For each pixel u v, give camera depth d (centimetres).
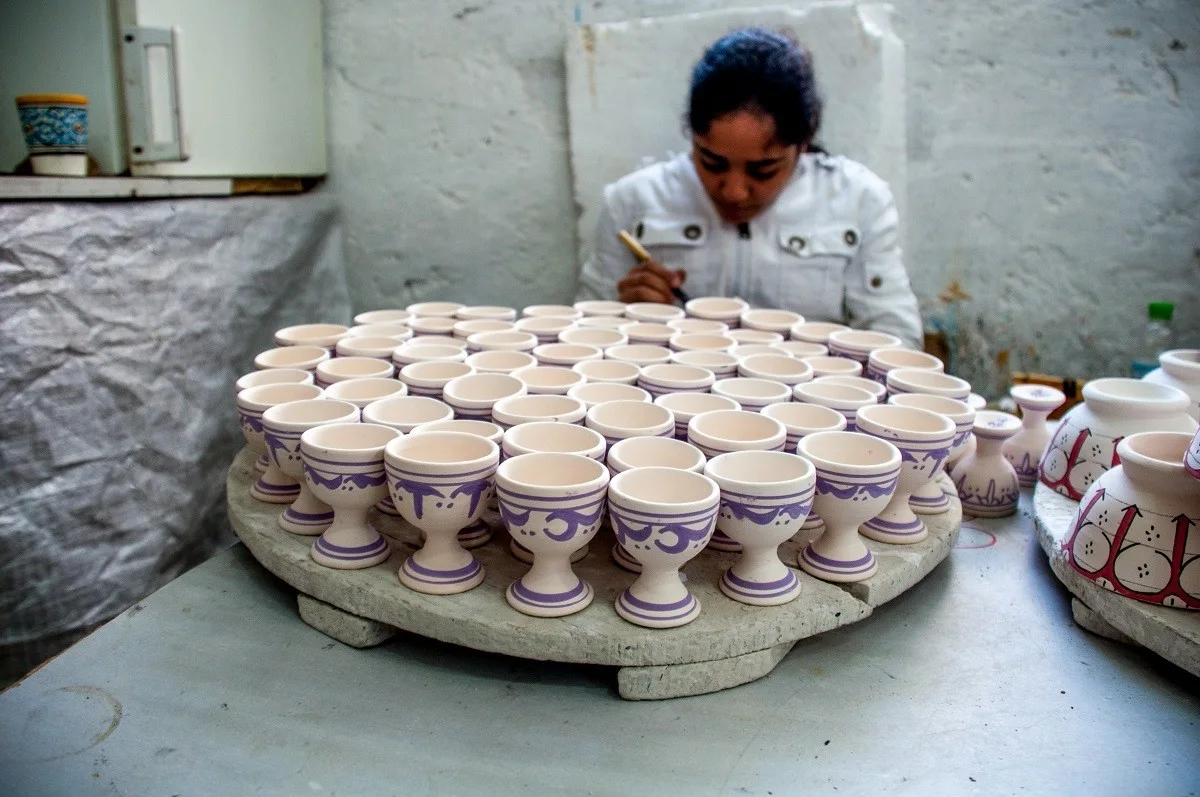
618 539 97
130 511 169
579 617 99
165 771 85
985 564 127
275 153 219
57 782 83
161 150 181
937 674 101
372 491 106
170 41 177
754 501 96
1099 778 85
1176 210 211
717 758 88
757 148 170
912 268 232
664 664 96
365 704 95
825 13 209
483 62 231
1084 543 108
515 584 103
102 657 102
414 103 237
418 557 107
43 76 177
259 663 102
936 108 219
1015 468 151
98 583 163
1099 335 224
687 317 181
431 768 86
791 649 106
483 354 144
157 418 173
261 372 134
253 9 204
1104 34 205
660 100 220
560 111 231
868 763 87
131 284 166
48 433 153
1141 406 124
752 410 125
